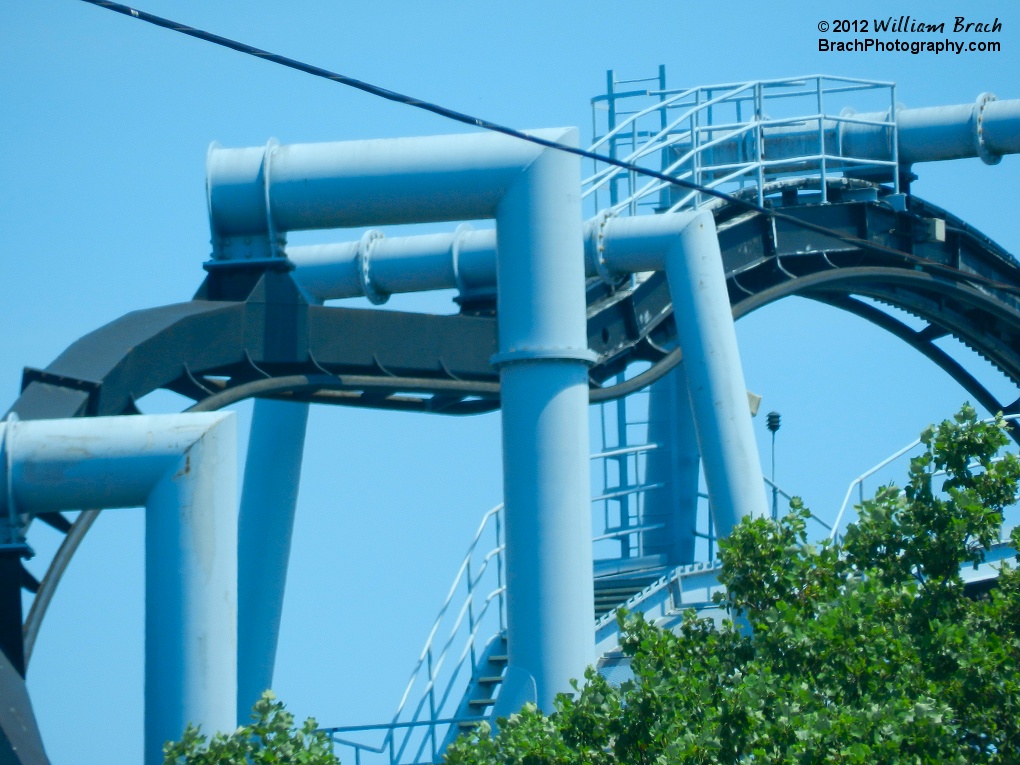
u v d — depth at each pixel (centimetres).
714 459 4925
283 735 3253
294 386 4375
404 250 5619
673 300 5125
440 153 4159
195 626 3297
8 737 3253
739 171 6425
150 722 3291
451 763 3566
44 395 3628
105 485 3341
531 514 3997
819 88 6675
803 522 3772
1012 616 3700
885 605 3559
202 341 4128
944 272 7056
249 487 5478
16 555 3403
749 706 3112
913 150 6938
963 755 3225
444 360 4775
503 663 6431
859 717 3005
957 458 3872
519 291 4075
